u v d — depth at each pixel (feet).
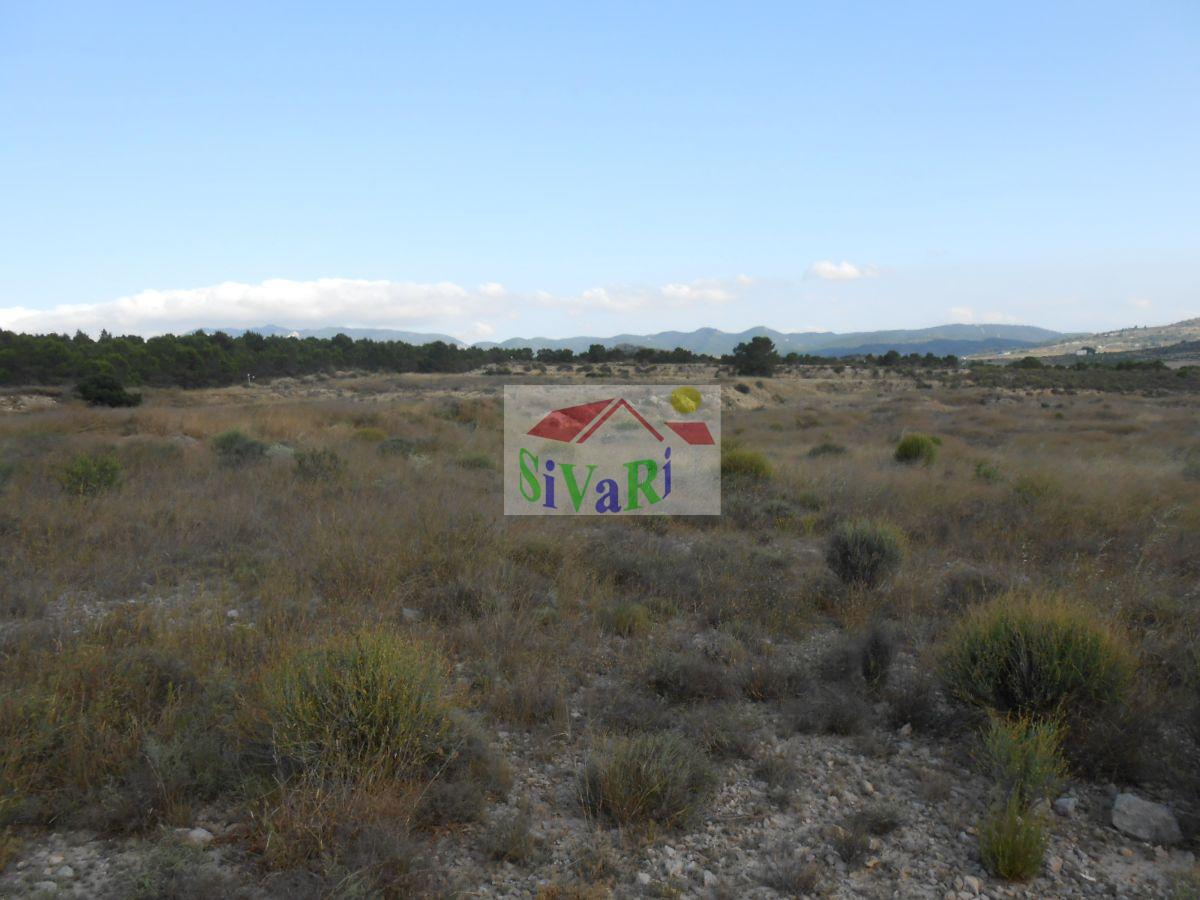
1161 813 12.03
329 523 28.55
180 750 12.29
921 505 36.50
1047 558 28.14
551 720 14.98
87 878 10.01
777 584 23.79
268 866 10.18
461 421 90.17
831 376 233.14
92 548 25.43
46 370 138.00
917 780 13.46
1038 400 157.48
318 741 12.18
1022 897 10.31
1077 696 14.33
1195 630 19.01
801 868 10.62
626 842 11.31
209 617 18.75
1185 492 38.24
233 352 195.31
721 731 14.49
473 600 20.98
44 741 12.51
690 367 236.02
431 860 10.40
